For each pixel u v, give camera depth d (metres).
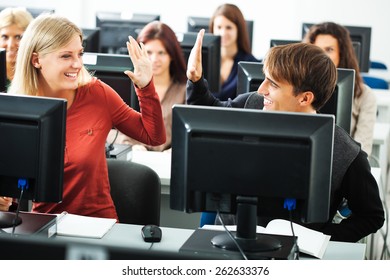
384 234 4.57
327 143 2.09
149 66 2.82
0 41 4.16
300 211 2.14
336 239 2.59
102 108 2.87
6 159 2.25
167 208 3.93
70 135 2.81
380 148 5.07
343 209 2.85
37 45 2.72
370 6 8.76
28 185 2.29
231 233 2.32
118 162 3.08
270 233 2.47
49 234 2.38
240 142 2.10
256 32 8.88
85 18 8.94
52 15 2.78
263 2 8.80
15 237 1.25
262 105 2.94
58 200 2.28
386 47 8.83
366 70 6.18
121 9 8.89
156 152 4.22
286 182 2.09
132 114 2.92
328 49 4.35
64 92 2.80
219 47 4.53
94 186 2.85
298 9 8.78
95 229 2.49
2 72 3.39
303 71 2.38
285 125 2.08
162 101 4.45
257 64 3.48
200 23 6.54
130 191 3.03
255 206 2.20
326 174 2.10
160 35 4.41
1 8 5.91
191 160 2.13
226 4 5.99
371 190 2.56
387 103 6.13
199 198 2.21
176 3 8.86
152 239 2.40
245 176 2.11
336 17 8.80
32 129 2.22
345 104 3.33
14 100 2.24
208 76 4.53
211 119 2.12
